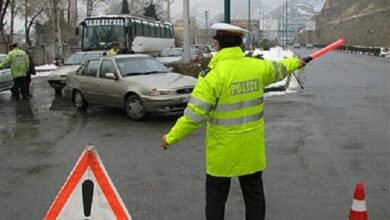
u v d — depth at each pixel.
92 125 11.54
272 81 4.34
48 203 6.04
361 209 3.77
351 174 6.99
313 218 5.34
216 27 4.13
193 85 12.13
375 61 44.25
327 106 14.05
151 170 7.40
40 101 16.28
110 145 9.25
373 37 77.19
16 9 53.91
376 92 17.69
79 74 13.95
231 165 4.16
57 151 8.85
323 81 22.45
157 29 37.38
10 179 7.11
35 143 9.60
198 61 20.61
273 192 6.23
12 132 10.81
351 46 82.50
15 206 5.95
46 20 67.06
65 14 69.94
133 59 13.24
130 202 5.95
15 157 8.45
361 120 11.52
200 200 5.98
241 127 4.12
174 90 11.77
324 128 10.55
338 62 42.56
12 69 16.59
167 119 12.29
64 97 17.38
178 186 6.56
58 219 3.90
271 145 8.95
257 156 4.23
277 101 15.36
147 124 11.58
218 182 4.24
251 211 4.38
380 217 5.34
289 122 11.38
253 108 4.16
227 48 4.15
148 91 11.78
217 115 4.11
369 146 8.75
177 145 9.14
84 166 3.88
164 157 8.21
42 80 25.70
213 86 4.01
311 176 6.91
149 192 6.32
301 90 18.52
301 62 4.46
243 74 4.11
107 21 28.61
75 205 3.89
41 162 8.07
